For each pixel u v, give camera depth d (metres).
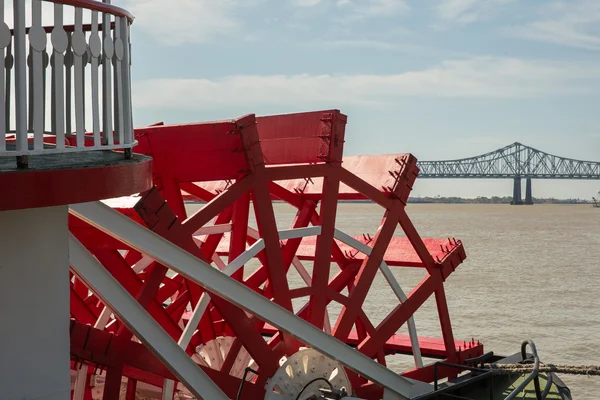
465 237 67.44
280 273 9.94
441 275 12.21
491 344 22.64
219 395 6.31
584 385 18.05
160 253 6.30
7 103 5.08
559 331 24.53
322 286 10.47
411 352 12.55
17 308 4.37
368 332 11.21
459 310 27.44
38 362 4.48
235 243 10.25
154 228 8.52
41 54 4.04
